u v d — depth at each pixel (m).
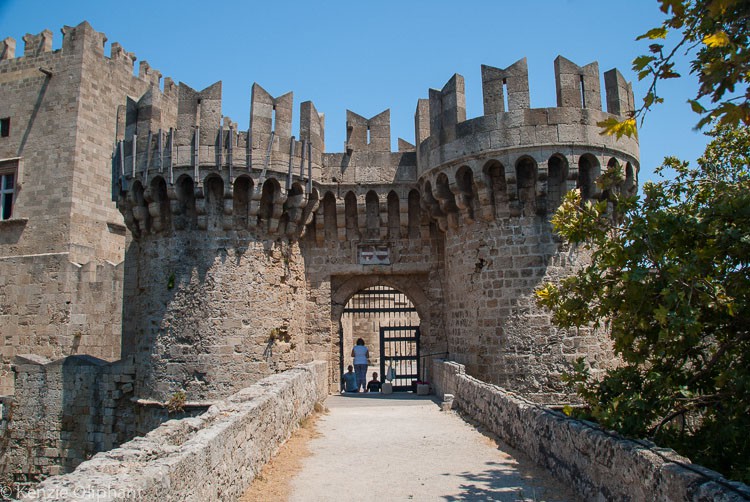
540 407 12.03
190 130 21.30
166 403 20.75
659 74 7.96
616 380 10.09
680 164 15.15
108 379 24.52
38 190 34.94
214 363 20.78
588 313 11.41
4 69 37.19
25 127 36.00
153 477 6.35
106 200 36.50
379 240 24.17
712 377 10.88
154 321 21.55
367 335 48.56
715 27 7.87
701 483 6.08
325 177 23.77
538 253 20.03
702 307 10.36
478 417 16.12
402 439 14.47
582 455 9.11
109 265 29.78
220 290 21.19
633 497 7.37
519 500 9.18
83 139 35.41
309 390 18.42
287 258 22.94
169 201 21.50
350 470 11.46
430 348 23.88
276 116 22.16
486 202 20.58
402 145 26.17
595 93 20.47
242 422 10.05
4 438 25.50
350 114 24.17
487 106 20.50
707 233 10.34
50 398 25.27
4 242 34.81
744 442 9.74
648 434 9.78
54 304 30.44
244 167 21.28
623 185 20.64
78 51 36.00
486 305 20.58
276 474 11.18
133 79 39.44
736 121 7.12
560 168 20.28
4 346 30.77
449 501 9.27
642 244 10.21
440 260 24.14
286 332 22.62
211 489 8.16
